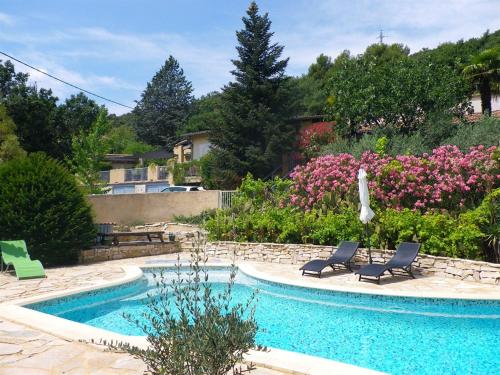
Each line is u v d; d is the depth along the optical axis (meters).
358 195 15.45
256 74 33.31
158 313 4.04
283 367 5.20
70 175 15.62
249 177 20.77
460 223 12.36
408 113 25.20
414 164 15.27
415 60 26.73
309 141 32.41
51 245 14.30
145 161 50.22
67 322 7.25
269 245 15.03
